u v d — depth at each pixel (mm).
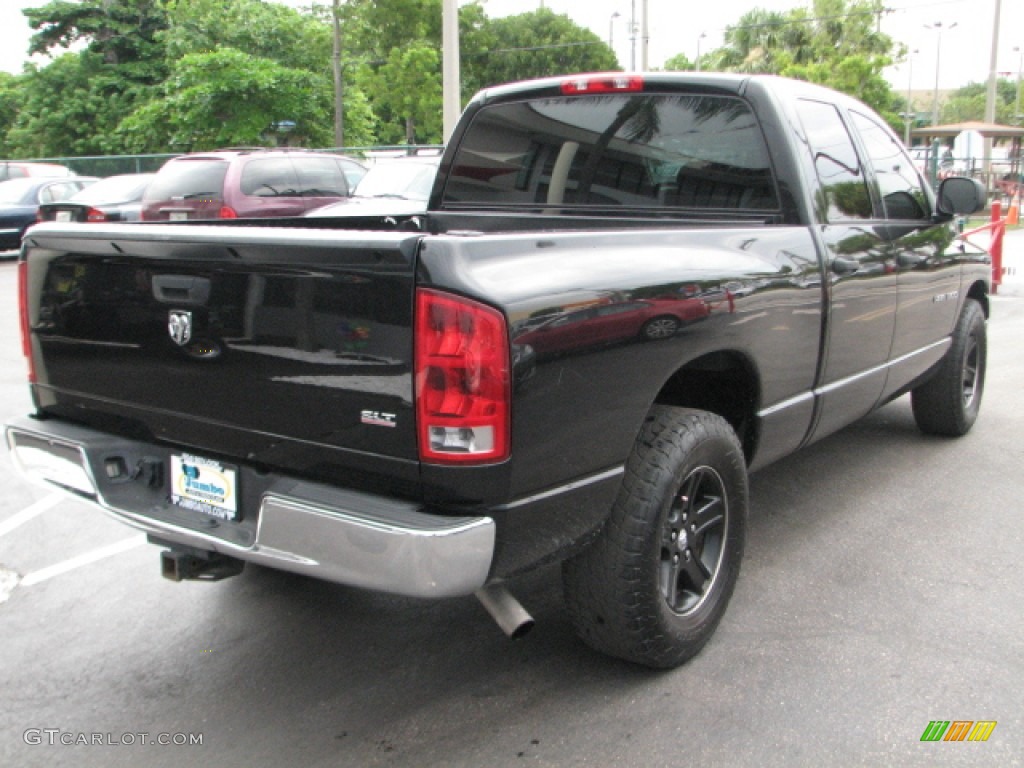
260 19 32312
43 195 18625
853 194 4160
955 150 22891
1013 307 11172
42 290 3154
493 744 2832
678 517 3086
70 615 3764
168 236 2727
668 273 2910
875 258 4094
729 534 3320
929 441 5754
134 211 15023
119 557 4336
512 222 4367
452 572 2385
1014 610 3602
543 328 2482
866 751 2752
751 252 3316
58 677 3299
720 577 3311
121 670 3338
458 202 4703
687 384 3576
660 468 2900
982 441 5742
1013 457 5434
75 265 3021
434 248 2354
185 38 32094
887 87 35531
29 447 3271
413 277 2352
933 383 5504
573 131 4258
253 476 2760
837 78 35031
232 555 2711
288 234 2520
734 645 3359
